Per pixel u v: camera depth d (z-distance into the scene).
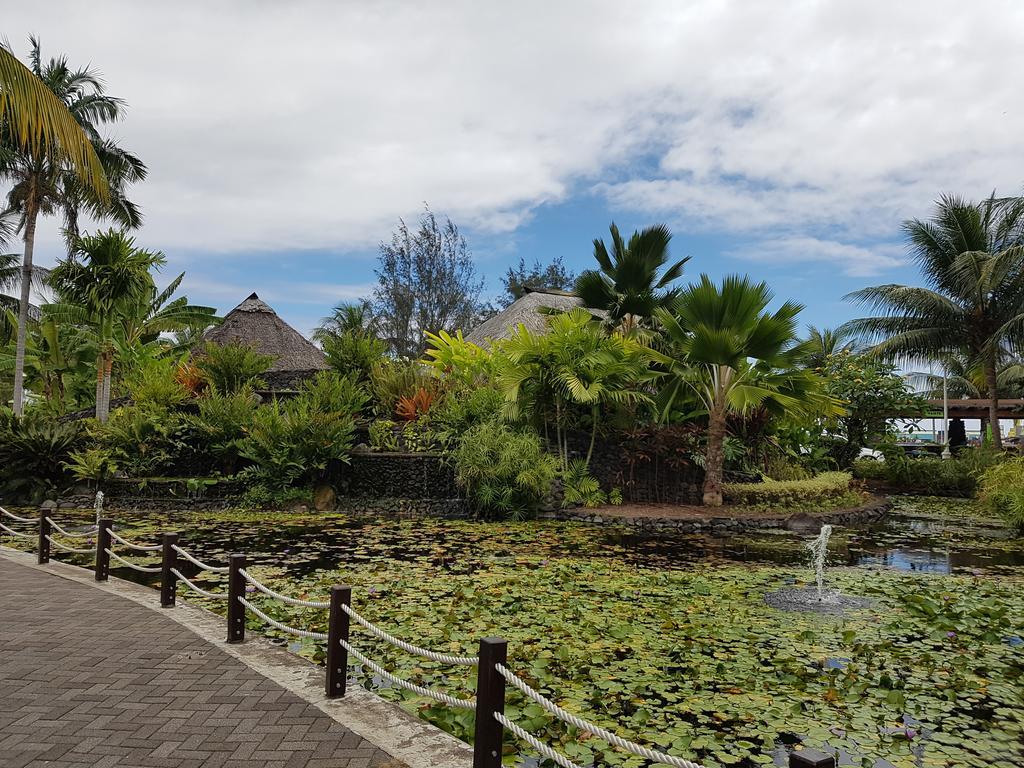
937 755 3.27
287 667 4.06
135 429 13.26
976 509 15.14
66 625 4.92
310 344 22.64
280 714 3.35
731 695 3.96
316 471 12.97
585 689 4.02
